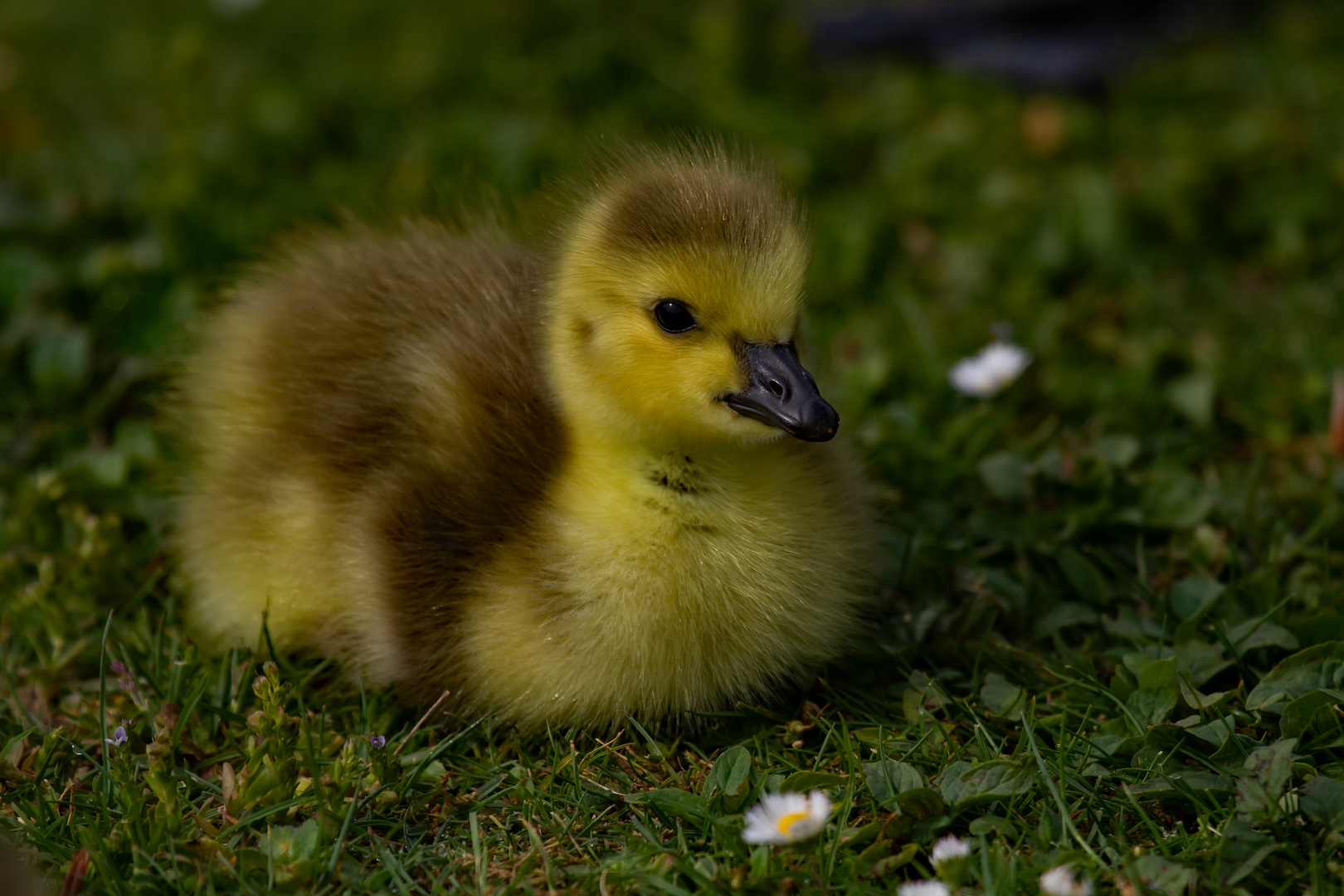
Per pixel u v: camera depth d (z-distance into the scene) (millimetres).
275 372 8633
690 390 7426
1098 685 7859
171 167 13648
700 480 7672
